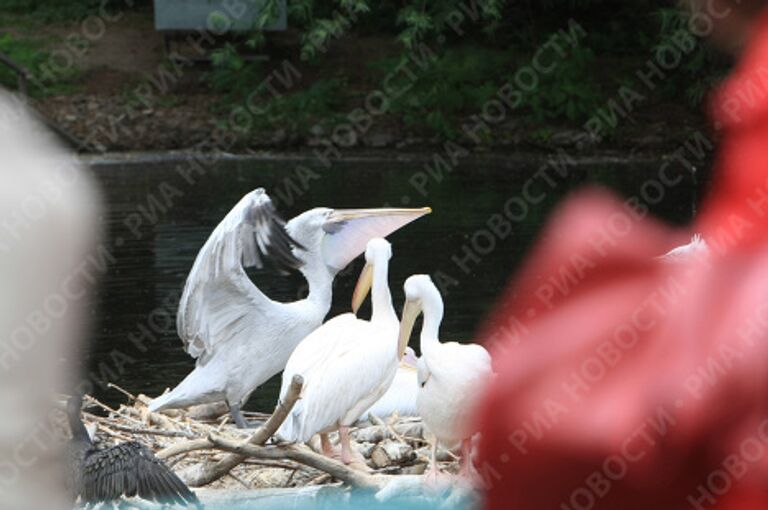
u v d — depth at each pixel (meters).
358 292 11.87
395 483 9.64
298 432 10.38
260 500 9.77
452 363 9.46
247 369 12.84
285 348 13.02
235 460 9.95
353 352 10.56
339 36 42.28
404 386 12.15
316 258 13.38
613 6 45.72
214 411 13.98
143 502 9.19
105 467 8.34
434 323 10.20
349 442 10.73
